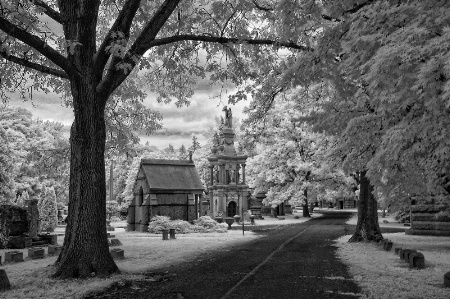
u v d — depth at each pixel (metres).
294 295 9.19
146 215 35.59
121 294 9.63
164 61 17.36
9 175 33.28
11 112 56.03
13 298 9.37
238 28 16.31
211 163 52.34
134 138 22.61
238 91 16.67
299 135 47.47
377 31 7.56
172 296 9.33
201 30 17.36
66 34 12.67
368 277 11.31
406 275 11.53
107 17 19.92
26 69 13.01
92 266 11.84
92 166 12.33
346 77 10.51
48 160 19.23
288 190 48.25
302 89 17.88
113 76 12.72
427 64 5.54
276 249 19.19
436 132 6.56
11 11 10.01
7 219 23.92
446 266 13.09
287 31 12.77
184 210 37.09
